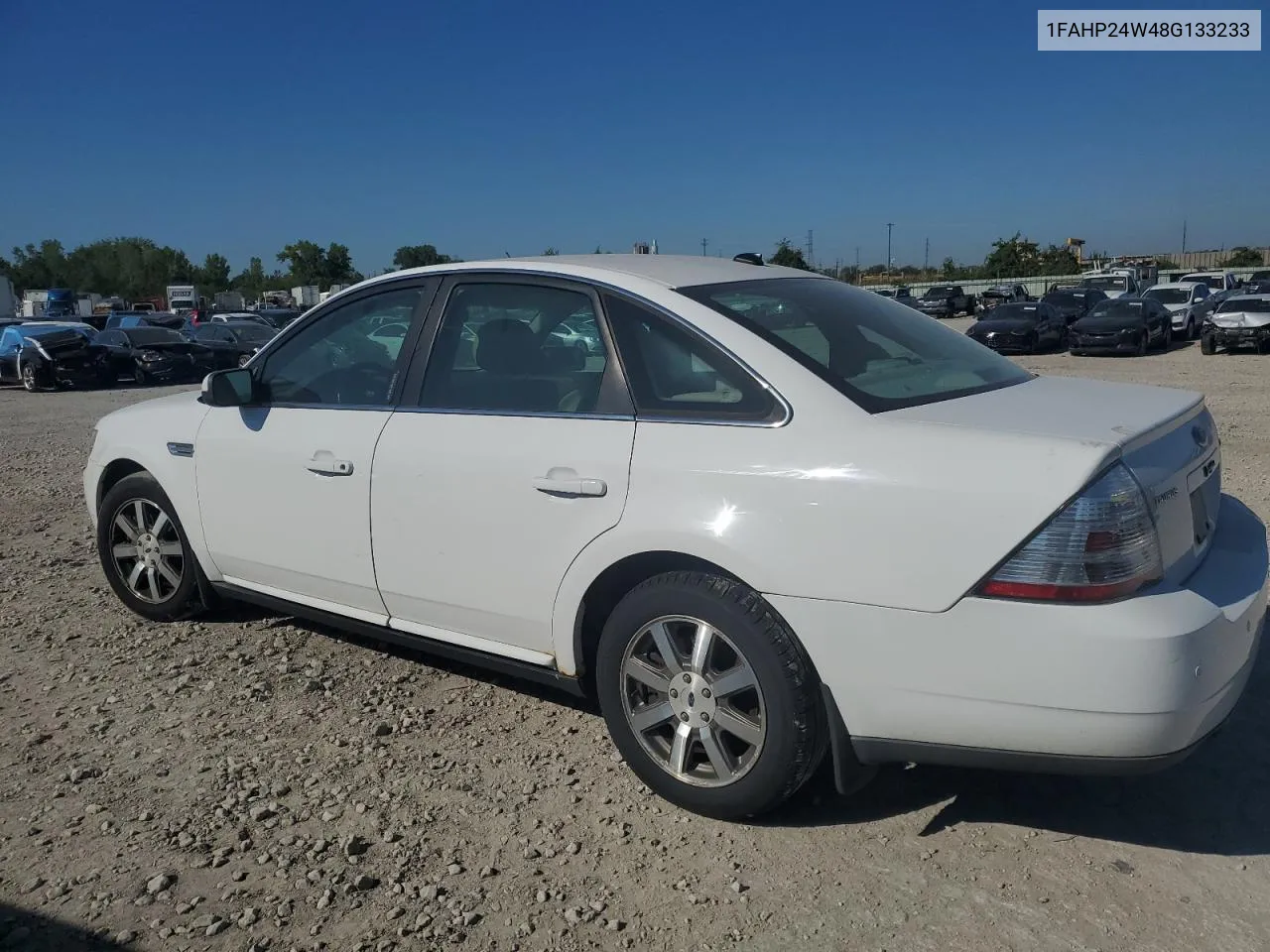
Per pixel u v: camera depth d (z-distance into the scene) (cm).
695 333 322
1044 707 258
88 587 577
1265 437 1046
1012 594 258
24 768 359
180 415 472
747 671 298
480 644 371
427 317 389
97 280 9756
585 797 333
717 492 299
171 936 267
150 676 440
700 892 282
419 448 371
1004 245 7912
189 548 478
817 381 301
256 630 495
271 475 421
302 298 6806
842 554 278
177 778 350
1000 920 267
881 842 305
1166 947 256
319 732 384
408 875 292
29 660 461
